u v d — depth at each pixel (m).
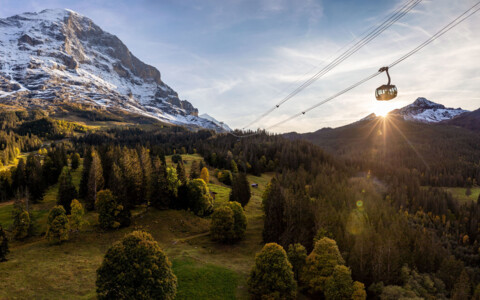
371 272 62.12
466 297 59.69
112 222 76.25
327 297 52.47
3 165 162.75
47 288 48.53
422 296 57.25
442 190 191.38
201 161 184.62
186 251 70.06
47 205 93.81
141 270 45.28
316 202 92.44
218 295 52.53
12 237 69.81
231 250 74.25
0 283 47.56
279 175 168.62
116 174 83.25
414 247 76.31
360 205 107.00
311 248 73.06
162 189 93.62
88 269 56.81
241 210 82.81
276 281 51.59
